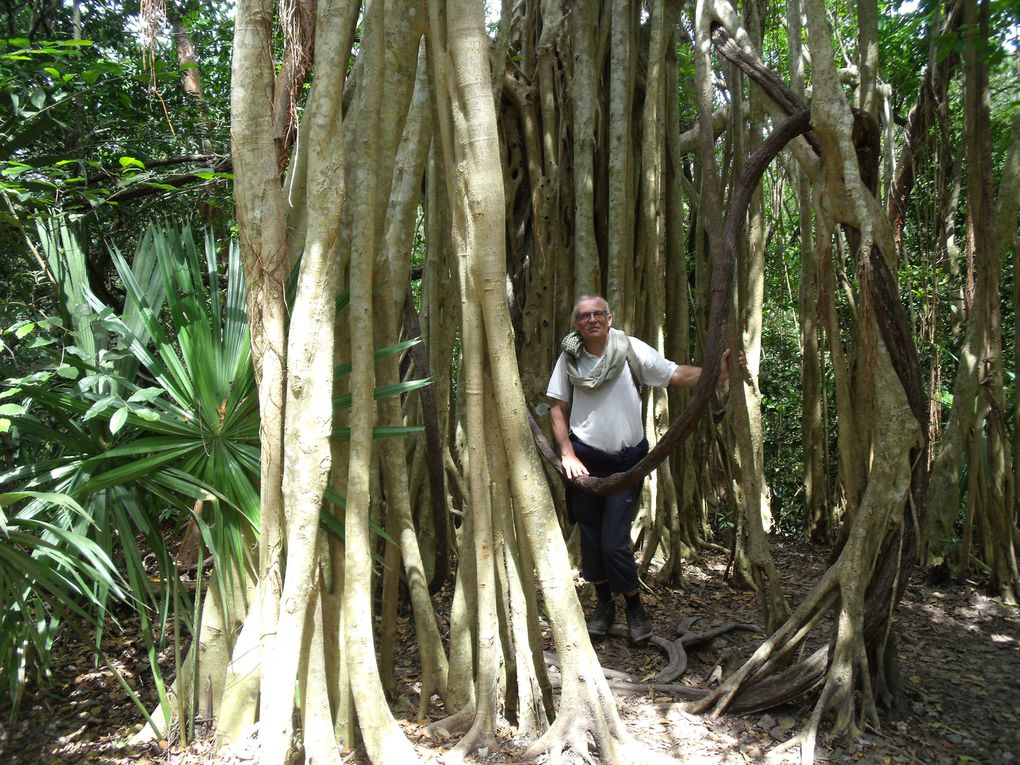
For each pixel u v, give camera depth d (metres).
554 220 5.47
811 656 2.98
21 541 2.48
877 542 2.88
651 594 4.77
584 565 3.92
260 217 2.38
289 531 2.33
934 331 5.66
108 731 2.89
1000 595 4.66
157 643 3.83
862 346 2.93
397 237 3.34
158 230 2.96
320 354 2.34
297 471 2.32
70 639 3.85
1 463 3.61
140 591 2.64
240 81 2.37
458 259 2.57
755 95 5.50
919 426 2.85
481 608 2.67
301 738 2.71
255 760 2.63
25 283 3.91
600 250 5.59
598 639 3.95
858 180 2.81
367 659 2.50
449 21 2.40
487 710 2.67
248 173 2.38
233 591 2.94
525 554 2.69
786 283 7.81
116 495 2.69
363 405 2.53
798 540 6.33
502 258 2.44
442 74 2.49
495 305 2.45
